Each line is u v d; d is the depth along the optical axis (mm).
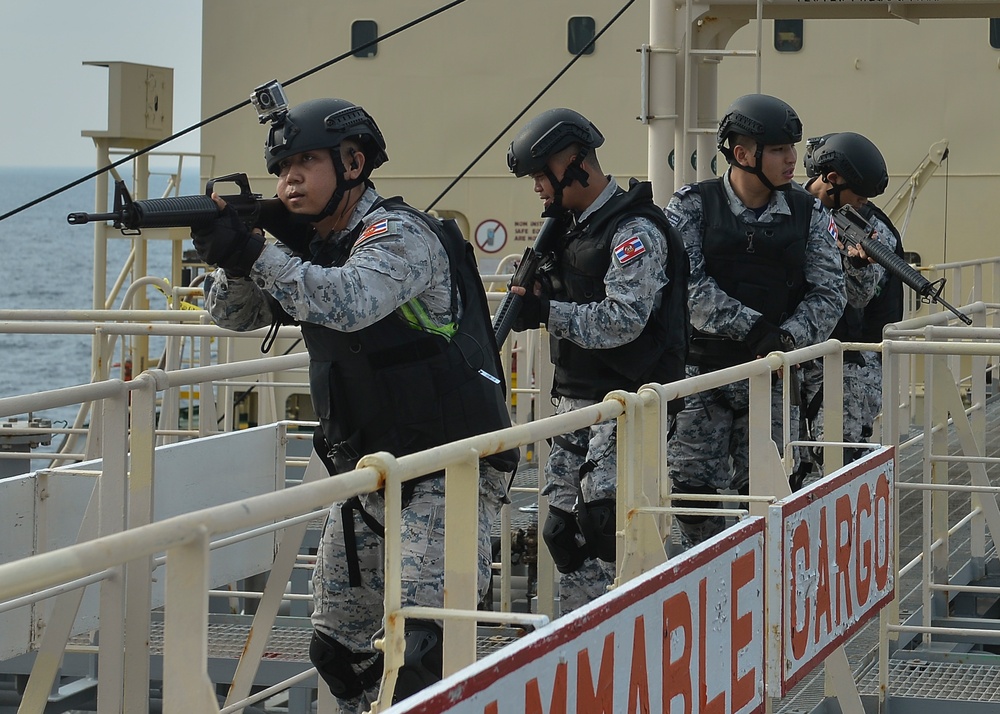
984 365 9398
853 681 6461
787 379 6152
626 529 4594
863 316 9070
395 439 4719
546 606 7543
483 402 4762
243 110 18422
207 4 18453
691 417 7727
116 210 4020
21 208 10250
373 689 5152
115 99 16109
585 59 17391
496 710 3043
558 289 6676
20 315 9625
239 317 5062
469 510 3582
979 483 8211
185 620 2600
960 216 16906
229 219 4234
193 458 6410
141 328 7949
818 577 5477
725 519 8141
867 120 17031
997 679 7254
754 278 7473
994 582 9336
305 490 2920
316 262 4762
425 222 4637
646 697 3885
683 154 11898
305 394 17828
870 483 6250
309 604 9148
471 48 17672
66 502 5742
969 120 16797
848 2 11984
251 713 9250
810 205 7590
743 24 12406
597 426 6547
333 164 4613
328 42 18047
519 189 17656
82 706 7949
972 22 16703
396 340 4664
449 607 3629
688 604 4199
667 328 6566
